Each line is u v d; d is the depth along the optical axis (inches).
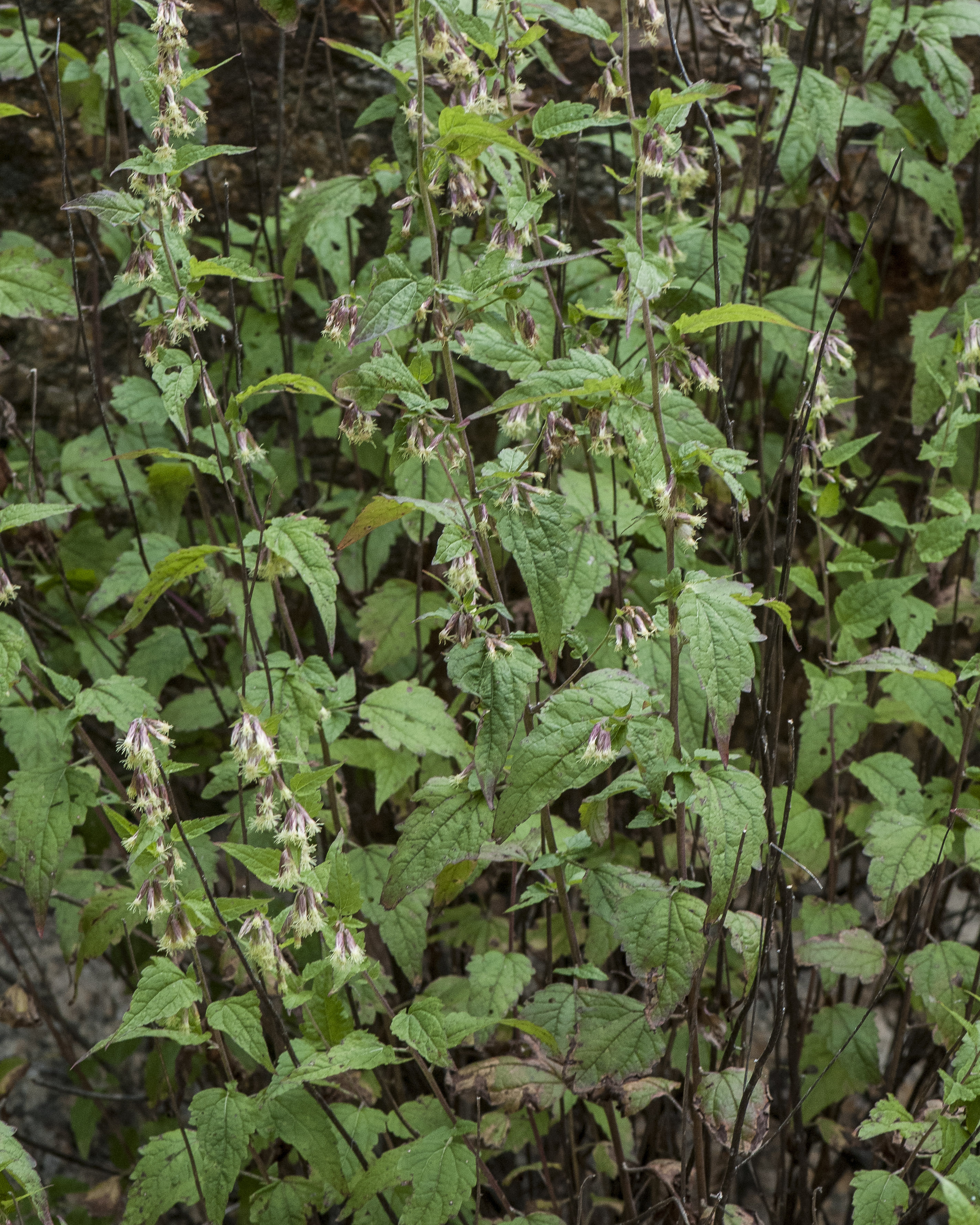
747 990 57.6
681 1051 63.6
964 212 74.3
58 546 69.3
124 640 70.2
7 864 63.2
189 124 56.4
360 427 55.4
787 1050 66.6
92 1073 70.4
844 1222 68.7
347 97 71.9
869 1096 67.6
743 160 70.6
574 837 57.7
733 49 66.9
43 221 74.2
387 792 61.7
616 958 66.7
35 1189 56.0
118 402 65.7
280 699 58.6
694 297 64.1
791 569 63.0
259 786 57.0
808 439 61.6
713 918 55.2
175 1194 57.7
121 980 79.0
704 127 67.0
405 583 66.4
